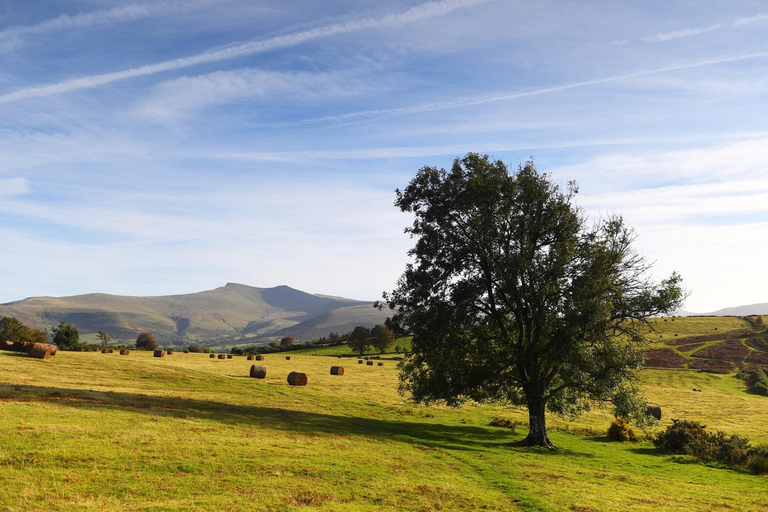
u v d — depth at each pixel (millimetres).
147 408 27266
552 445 33531
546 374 34938
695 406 64875
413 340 36938
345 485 15859
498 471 22156
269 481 15125
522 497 17156
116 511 11203
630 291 34000
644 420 32594
